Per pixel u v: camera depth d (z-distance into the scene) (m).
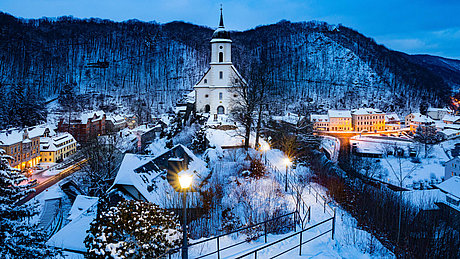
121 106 157.88
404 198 37.19
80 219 23.73
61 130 97.88
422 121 118.06
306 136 52.44
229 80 66.94
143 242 13.98
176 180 28.55
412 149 85.25
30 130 73.44
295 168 38.06
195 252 14.66
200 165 32.31
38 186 54.53
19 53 196.38
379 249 15.48
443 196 39.75
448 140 98.44
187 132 62.47
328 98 174.50
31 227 16.27
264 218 18.97
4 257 14.84
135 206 15.08
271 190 25.42
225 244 15.59
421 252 17.98
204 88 69.69
